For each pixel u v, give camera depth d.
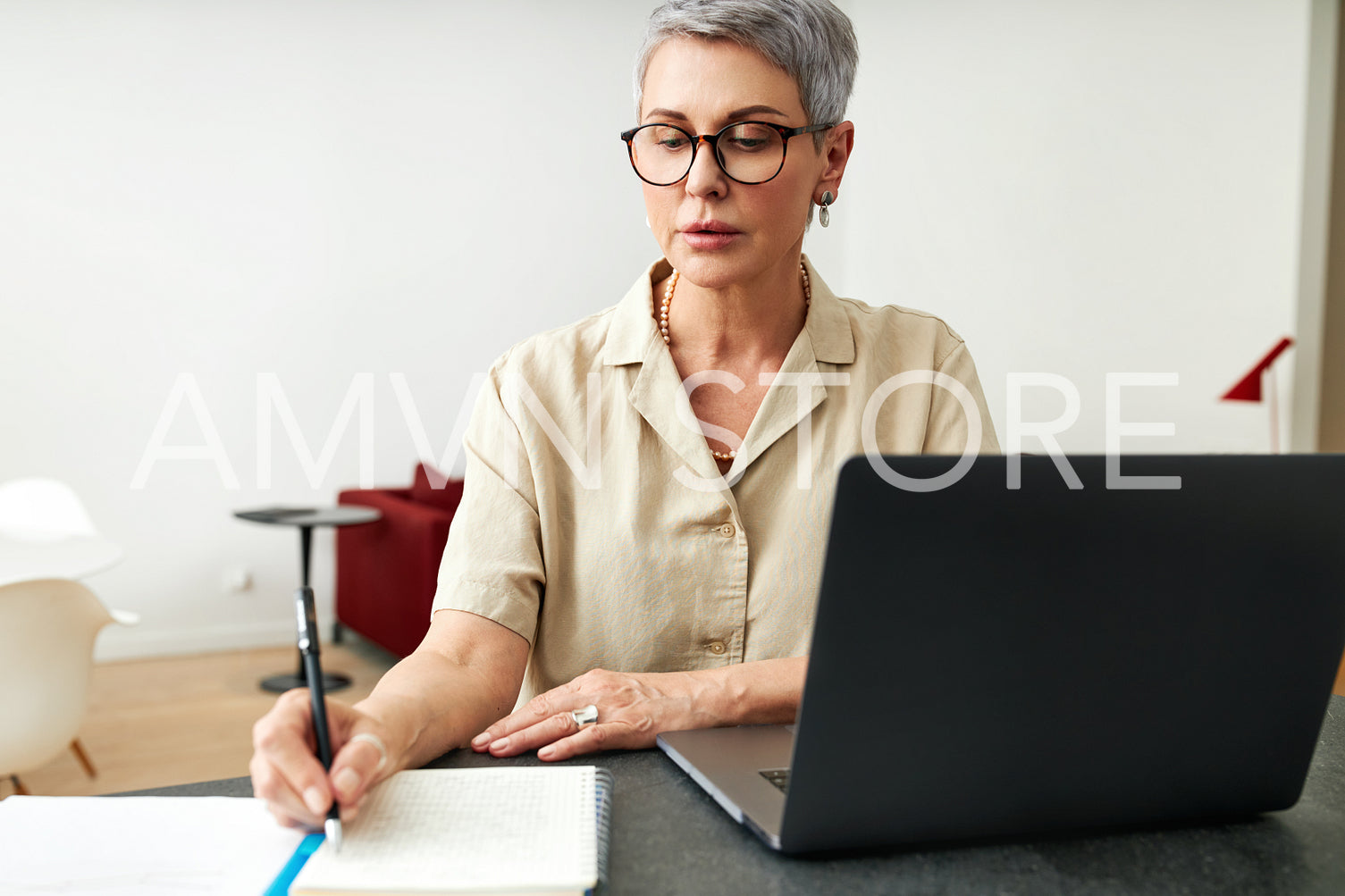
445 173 4.64
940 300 4.80
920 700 0.59
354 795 0.61
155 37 4.16
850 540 0.56
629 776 0.76
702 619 1.01
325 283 4.47
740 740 0.80
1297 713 0.67
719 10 0.87
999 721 0.61
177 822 0.65
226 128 4.29
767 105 0.89
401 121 4.55
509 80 4.72
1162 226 3.77
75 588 2.04
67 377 4.10
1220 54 3.56
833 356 1.05
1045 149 4.22
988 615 0.59
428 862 0.58
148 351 4.21
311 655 0.64
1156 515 0.60
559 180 4.83
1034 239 4.29
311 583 4.29
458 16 4.62
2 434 4.03
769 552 1.02
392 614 3.88
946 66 4.74
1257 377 3.27
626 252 4.97
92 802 0.68
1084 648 0.61
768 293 1.01
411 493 4.25
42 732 2.04
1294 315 3.39
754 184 0.90
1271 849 0.66
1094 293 4.02
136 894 0.56
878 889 0.59
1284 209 3.40
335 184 4.46
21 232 4.01
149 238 4.19
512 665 0.90
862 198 5.38
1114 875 0.61
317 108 4.42
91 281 4.12
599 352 1.04
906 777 0.61
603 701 0.83
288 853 0.61
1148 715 0.64
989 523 0.58
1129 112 3.87
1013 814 0.64
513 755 0.80
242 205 4.32
